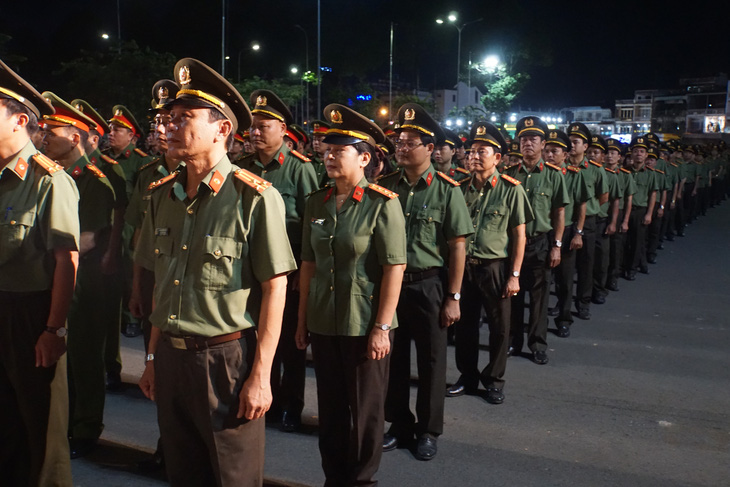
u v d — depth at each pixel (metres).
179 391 2.39
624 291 8.55
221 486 2.38
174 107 2.29
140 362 5.30
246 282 2.37
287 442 3.97
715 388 5.07
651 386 5.10
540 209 5.59
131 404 4.46
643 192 9.15
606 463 3.81
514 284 4.61
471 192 4.77
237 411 2.38
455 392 4.83
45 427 2.86
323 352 3.20
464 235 3.71
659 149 11.04
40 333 2.78
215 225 2.33
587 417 4.48
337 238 3.11
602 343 6.25
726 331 6.68
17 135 2.69
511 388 5.02
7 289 2.72
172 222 2.42
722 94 73.44
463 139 8.96
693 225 15.26
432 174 3.82
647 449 4.00
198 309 2.33
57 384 2.89
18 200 2.71
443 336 3.82
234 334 2.37
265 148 4.14
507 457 3.87
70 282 2.77
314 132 6.66
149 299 3.96
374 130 3.17
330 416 3.26
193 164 2.36
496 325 4.68
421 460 3.80
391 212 3.07
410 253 3.74
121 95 17.73
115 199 4.03
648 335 6.53
